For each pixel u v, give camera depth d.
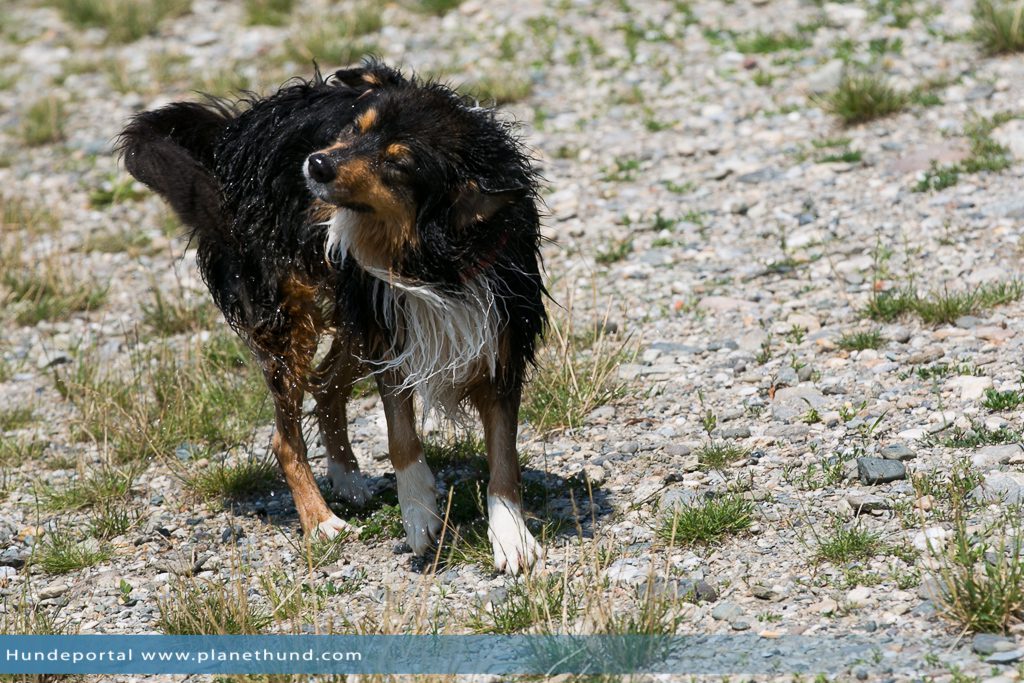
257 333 9.74
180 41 23.36
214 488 10.44
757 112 17.38
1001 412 9.66
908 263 12.78
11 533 10.09
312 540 9.31
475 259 8.44
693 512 8.58
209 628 8.29
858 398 10.36
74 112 20.98
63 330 14.40
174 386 12.07
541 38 20.73
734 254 13.80
